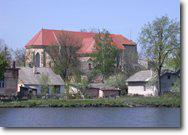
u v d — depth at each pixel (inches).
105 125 2258.9
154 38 5027.1
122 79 5718.5
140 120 2581.2
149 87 5344.5
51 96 4709.6
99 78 6186.0
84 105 3939.5
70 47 6358.3
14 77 4815.5
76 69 6210.6
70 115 2970.0
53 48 6432.1
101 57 6240.2
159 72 5118.1
